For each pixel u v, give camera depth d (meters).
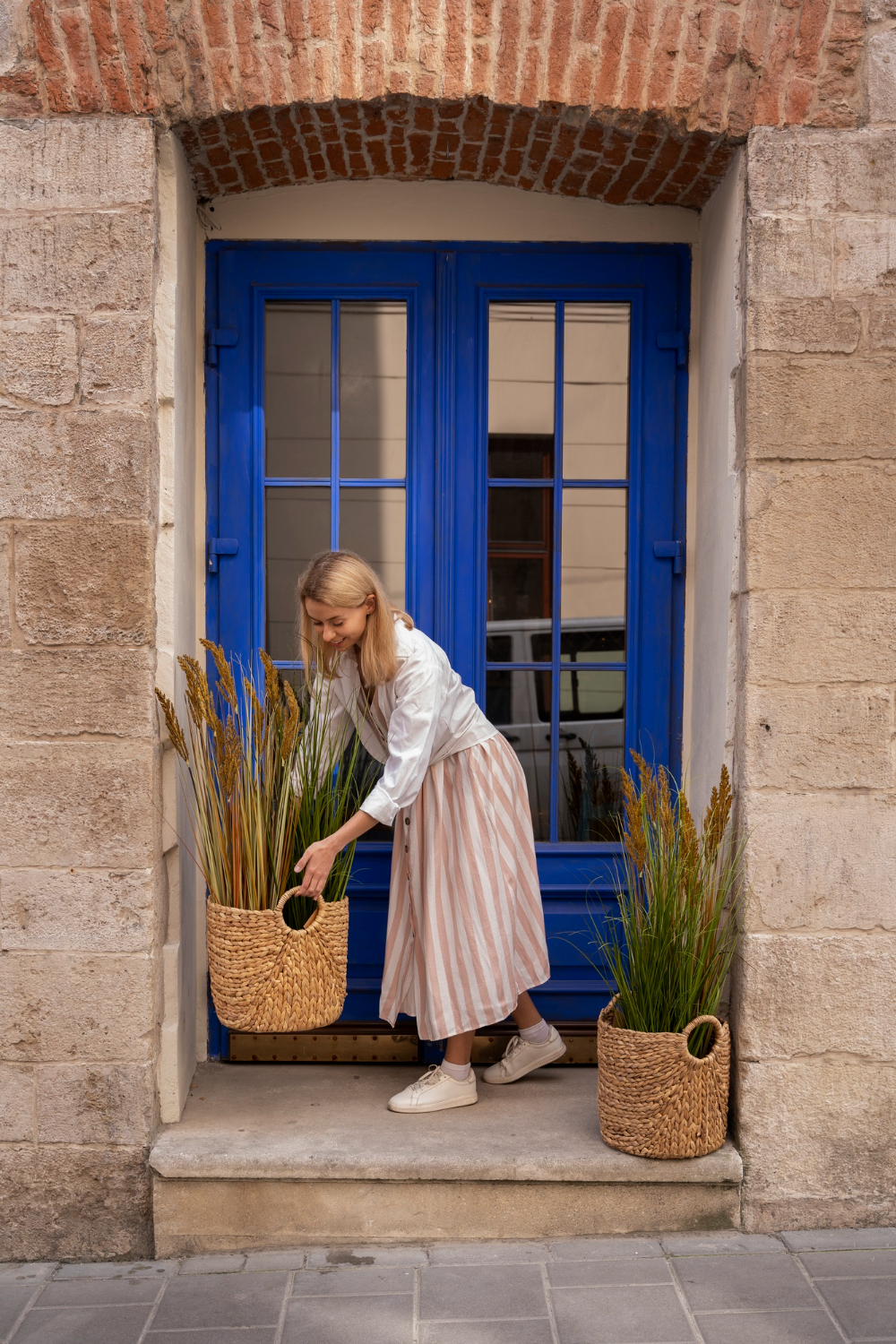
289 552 3.04
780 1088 2.43
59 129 2.37
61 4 2.34
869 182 2.42
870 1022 2.43
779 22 2.39
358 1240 2.40
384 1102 2.67
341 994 2.46
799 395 2.42
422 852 2.60
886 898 2.43
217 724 2.39
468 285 2.98
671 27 2.40
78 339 2.39
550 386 3.03
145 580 2.39
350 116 2.51
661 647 3.02
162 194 2.48
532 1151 2.40
